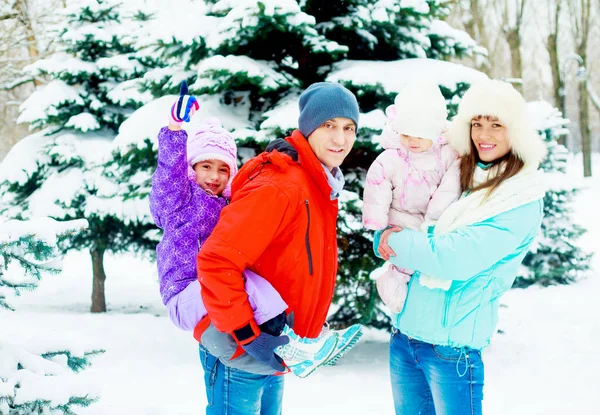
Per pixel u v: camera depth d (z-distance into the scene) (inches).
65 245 350.6
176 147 84.1
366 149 221.1
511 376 200.5
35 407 100.6
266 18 198.8
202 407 168.4
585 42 1065.5
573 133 1588.3
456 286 89.0
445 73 215.6
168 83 240.4
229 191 95.8
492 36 1007.6
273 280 80.0
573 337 244.8
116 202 337.1
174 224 86.3
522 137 85.8
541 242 402.9
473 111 88.2
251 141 219.9
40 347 114.0
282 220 76.8
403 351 97.2
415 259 88.0
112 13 376.2
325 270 85.0
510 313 302.7
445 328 88.9
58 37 375.2
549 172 421.1
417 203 95.9
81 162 357.1
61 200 339.6
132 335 269.3
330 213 85.0
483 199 86.3
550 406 168.1
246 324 75.2
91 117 359.9
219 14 235.5
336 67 227.6
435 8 229.9
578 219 649.6
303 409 171.3
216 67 205.0
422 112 91.4
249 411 84.7
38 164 360.8
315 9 228.5
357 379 202.2
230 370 84.1
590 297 334.0
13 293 106.7
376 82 206.1
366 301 224.2
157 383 194.2
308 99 84.2
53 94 353.7
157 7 376.2
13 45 722.8
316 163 81.7
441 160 94.9
